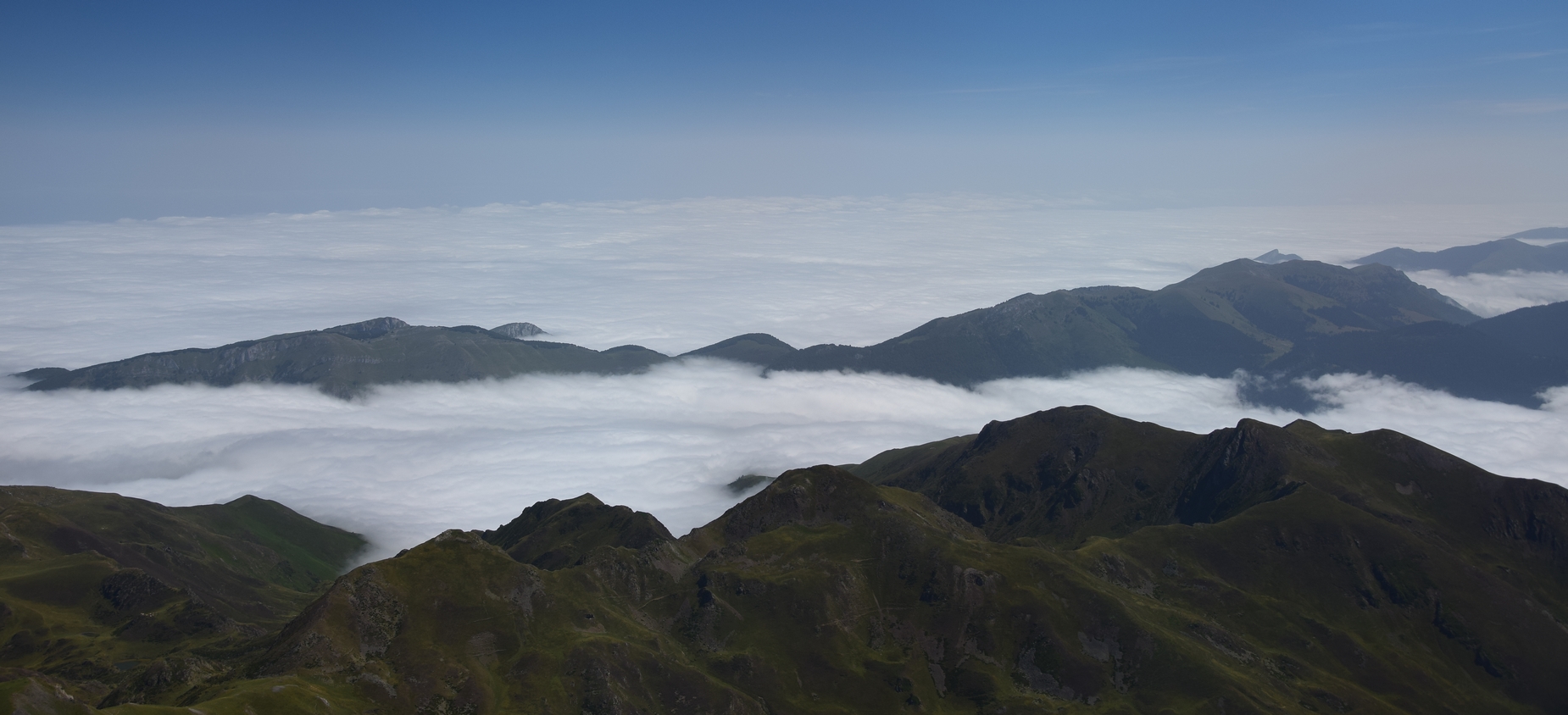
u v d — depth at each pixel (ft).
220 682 593.42
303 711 529.04
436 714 585.63
